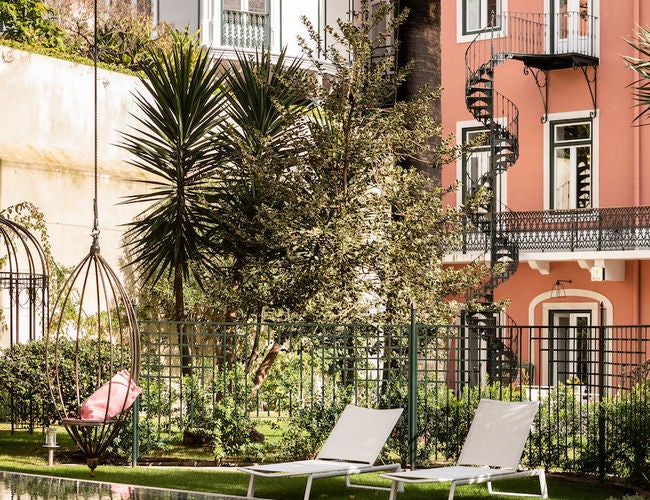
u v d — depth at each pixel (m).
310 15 23.53
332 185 12.58
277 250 12.66
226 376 11.15
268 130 13.21
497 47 24.12
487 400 9.55
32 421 12.86
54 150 16.50
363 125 12.67
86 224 16.69
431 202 12.59
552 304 22.91
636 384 10.44
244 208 12.80
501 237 21.67
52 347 11.70
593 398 10.46
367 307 12.20
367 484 10.19
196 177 12.99
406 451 10.99
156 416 11.97
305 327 12.01
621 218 21.72
